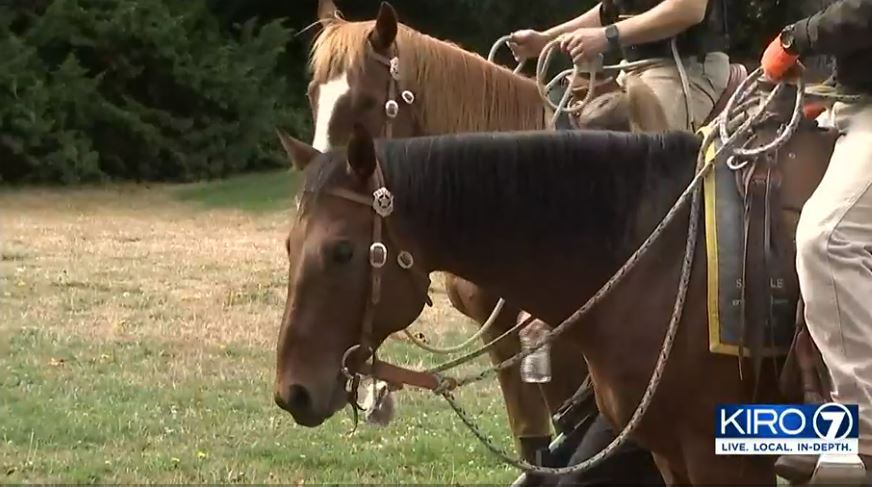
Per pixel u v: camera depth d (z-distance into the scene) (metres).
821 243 4.87
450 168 5.35
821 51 4.94
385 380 5.36
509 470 9.78
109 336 14.88
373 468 9.89
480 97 7.95
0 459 9.83
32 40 39.16
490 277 5.47
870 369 4.87
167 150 38.94
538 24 41.25
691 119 7.53
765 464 5.32
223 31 44.88
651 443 5.45
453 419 11.31
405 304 5.28
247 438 10.65
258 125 40.53
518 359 5.50
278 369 5.15
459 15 41.19
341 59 7.85
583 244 5.39
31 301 17.08
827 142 5.30
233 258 22.05
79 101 37.66
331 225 5.12
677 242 5.30
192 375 12.99
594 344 5.38
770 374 5.24
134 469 9.67
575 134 5.49
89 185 37.16
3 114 36.06
